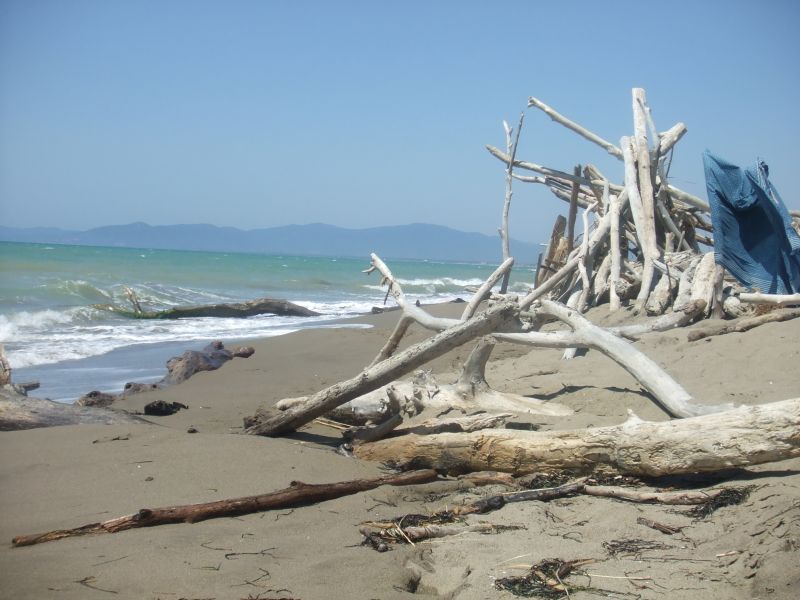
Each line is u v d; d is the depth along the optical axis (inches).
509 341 273.9
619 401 252.7
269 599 131.4
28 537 158.2
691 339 323.0
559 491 189.3
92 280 1130.7
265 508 183.5
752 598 125.0
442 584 142.8
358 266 2711.6
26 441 242.1
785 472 177.2
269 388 397.7
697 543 150.3
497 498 186.2
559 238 566.6
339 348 535.5
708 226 548.1
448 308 810.2
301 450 235.8
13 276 1116.5
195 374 441.1
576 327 265.0
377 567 148.2
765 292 392.2
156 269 1569.9
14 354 523.8
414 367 254.1
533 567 144.3
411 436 229.6
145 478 205.3
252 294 1230.3
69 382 434.6
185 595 132.5
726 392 240.4
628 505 177.2
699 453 179.6
